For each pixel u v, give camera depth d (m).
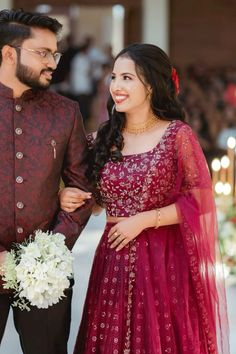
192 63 14.35
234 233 7.77
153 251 4.59
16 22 4.31
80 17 23.20
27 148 4.38
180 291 4.58
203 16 14.32
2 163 4.36
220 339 4.75
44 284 4.20
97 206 4.85
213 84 14.16
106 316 4.58
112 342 4.52
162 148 4.60
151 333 4.48
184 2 14.31
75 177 4.56
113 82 4.66
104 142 4.66
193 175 4.64
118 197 4.62
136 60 4.60
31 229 4.40
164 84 4.67
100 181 4.64
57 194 4.51
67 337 4.59
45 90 4.42
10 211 4.36
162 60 4.66
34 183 4.38
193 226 4.59
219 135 13.80
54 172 4.44
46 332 4.48
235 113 13.99
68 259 4.28
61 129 4.45
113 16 23.66
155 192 4.58
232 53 14.32
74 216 4.48
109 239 4.62
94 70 15.91
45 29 4.34
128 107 4.62
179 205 4.59
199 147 4.69
